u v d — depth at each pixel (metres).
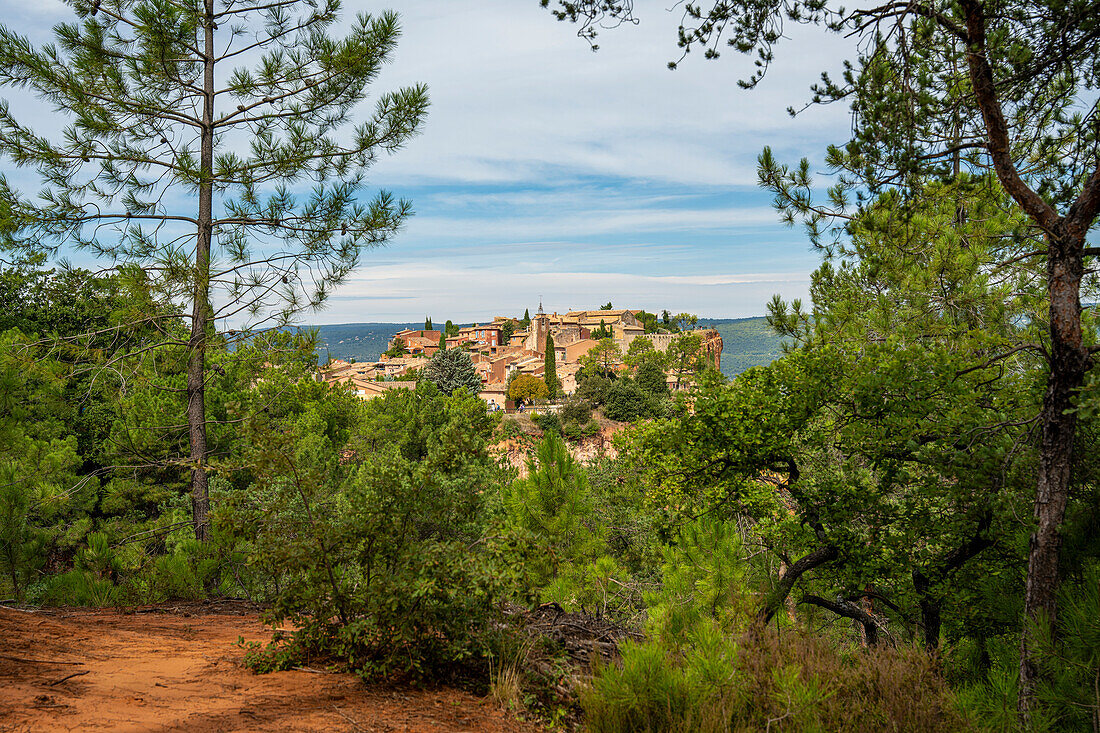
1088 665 5.09
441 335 170.38
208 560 10.17
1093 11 6.47
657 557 18.73
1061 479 6.66
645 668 4.30
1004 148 6.76
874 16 6.98
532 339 157.38
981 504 9.12
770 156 9.63
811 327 13.04
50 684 4.04
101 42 11.61
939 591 10.55
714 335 162.62
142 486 24.56
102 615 8.23
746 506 13.23
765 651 4.73
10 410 14.57
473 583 4.71
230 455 21.23
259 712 3.90
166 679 4.51
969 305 10.37
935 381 9.91
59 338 13.24
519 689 4.76
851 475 12.08
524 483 13.40
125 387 13.36
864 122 7.45
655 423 14.28
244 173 12.12
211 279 11.95
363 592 5.08
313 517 5.36
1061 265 6.73
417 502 5.36
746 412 12.41
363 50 12.27
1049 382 6.88
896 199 8.10
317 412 30.97
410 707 4.33
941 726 4.48
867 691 4.68
